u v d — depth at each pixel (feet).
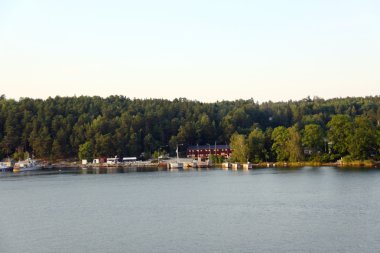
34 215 349.82
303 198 388.37
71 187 546.67
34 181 650.02
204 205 371.76
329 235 258.16
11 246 258.16
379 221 288.10
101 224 306.76
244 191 451.94
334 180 504.84
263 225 287.48
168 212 343.87
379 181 479.00
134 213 344.28
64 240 267.39
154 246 248.32
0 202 425.69
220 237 261.65
